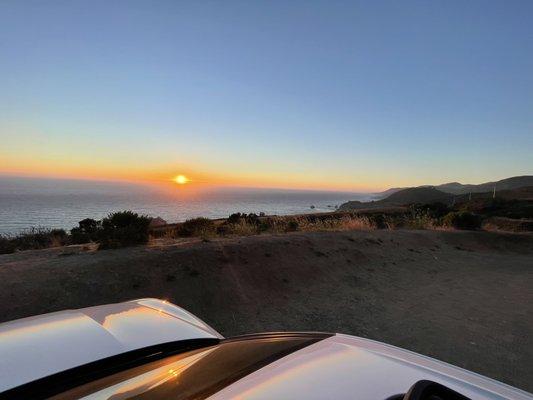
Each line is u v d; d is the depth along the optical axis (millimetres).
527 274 12102
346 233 14656
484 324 6965
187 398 1633
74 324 2428
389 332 6453
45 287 6879
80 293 6852
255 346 2359
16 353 1973
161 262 8406
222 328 6383
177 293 7355
